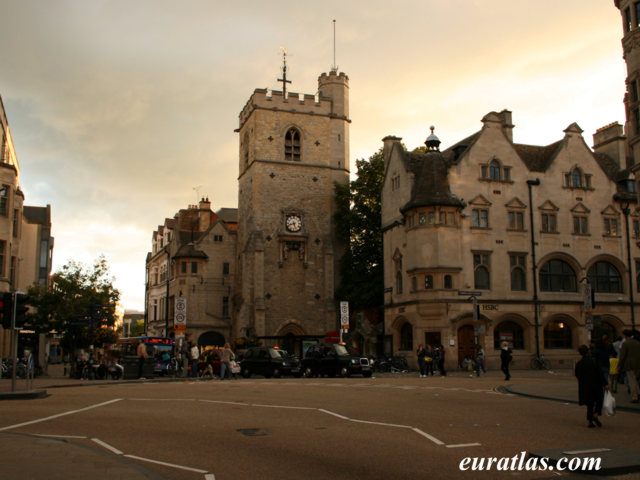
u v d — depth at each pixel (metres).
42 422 14.62
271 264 58.66
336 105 63.78
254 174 59.81
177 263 64.62
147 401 19.48
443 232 43.00
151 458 10.51
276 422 14.59
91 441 12.03
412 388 24.59
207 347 62.88
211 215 78.75
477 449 11.13
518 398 20.23
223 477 9.18
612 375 21.16
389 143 50.69
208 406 17.95
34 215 57.75
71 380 33.22
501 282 44.22
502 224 45.03
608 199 48.38
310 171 61.56
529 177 46.50
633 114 28.17
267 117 61.06
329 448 11.31
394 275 47.44
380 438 12.30
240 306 58.66
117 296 43.25
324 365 36.12
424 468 9.70
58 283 41.59
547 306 44.94
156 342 42.59
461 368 42.09
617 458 10.05
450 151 49.78
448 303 42.09
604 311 46.66
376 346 51.19
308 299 59.00
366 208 56.88
